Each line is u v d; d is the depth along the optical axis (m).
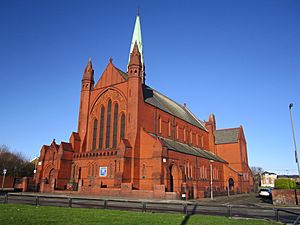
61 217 16.89
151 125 53.62
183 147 60.06
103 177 47.56
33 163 104.56
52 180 49.16
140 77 53.19
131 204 29.25
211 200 45.66
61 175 50.47
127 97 52.31
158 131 55.97
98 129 55.41
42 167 54.78
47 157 55.16
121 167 45.00
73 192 46.28
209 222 16.19
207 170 64.19
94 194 44.22
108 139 53.28
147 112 53.22
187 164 54.47
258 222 16.70
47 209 21.09
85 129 56.34
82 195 43.59
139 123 50.06
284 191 37.94
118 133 51.69
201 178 60.03
